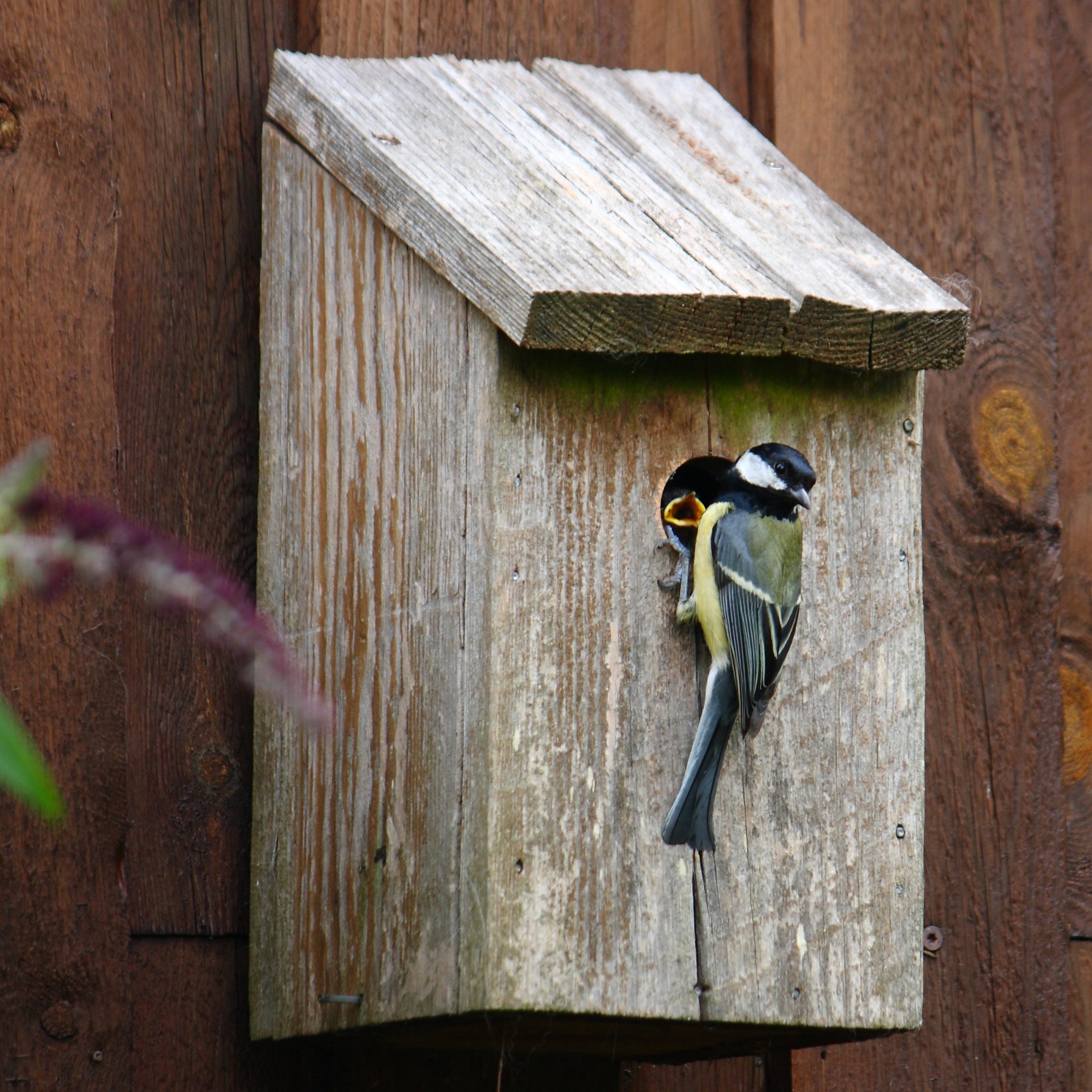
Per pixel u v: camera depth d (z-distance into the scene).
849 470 7.21
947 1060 8.14
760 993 6.58
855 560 7.16
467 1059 7.60
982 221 9.03
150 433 7.37
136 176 7.52
